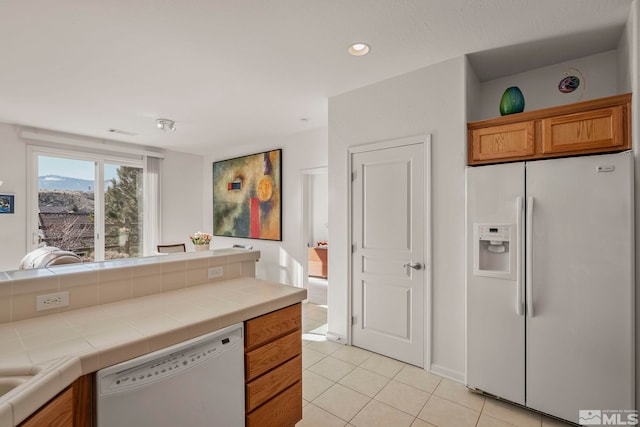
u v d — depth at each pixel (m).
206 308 1.51
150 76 2.76
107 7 1.82
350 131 3.11
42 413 0.85
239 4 1.81
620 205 1.77
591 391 1.84
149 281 1.75
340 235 3.20
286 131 4.65
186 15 1.91
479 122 2.35
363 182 3.02
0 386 0.89
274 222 5.05
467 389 2.33
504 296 2.11
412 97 2.71
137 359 1.13
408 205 2.74
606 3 1.83
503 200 2.12
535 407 2.00
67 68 2.59
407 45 2.29
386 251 2.86
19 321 1.32
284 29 2.07
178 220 6.00
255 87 3.02
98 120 4.03
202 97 3.26
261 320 1.60
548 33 2.15
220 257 2.11
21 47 2.26
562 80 2.52
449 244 2.51
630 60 1.93
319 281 6.18
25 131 4.20
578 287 1.88
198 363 1.30
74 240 4.80
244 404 1.52
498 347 2.13
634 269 1.77
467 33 2.14
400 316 2.78
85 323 1.31
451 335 2.50
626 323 1.76
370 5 1.84
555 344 1.94
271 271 5.15
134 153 5.36
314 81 2.89
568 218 1.91
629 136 1.84
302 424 1.95
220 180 6.00
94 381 1.03
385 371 2.60
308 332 3.50
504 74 2.76
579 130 1.96
